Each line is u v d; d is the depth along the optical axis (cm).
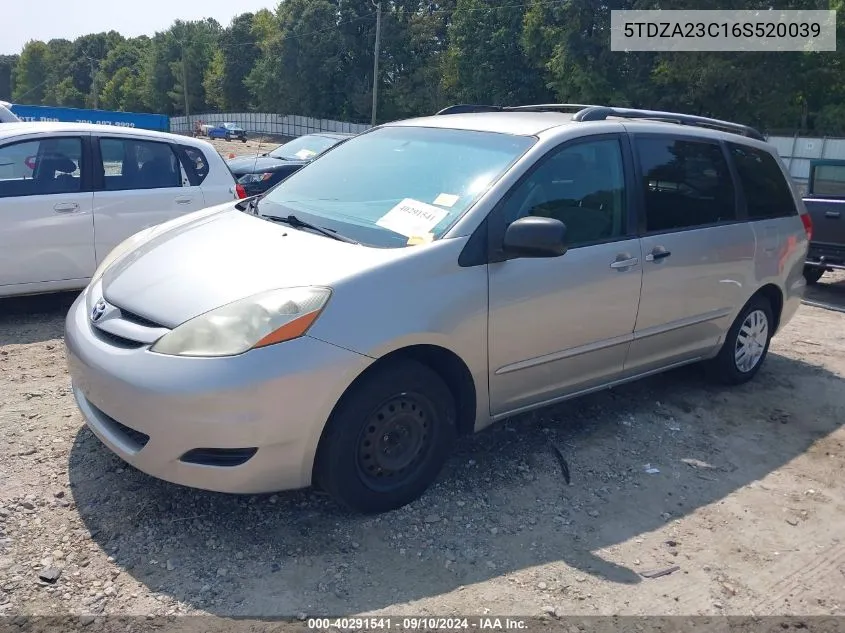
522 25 4625
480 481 370
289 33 6850
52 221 598
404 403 324
